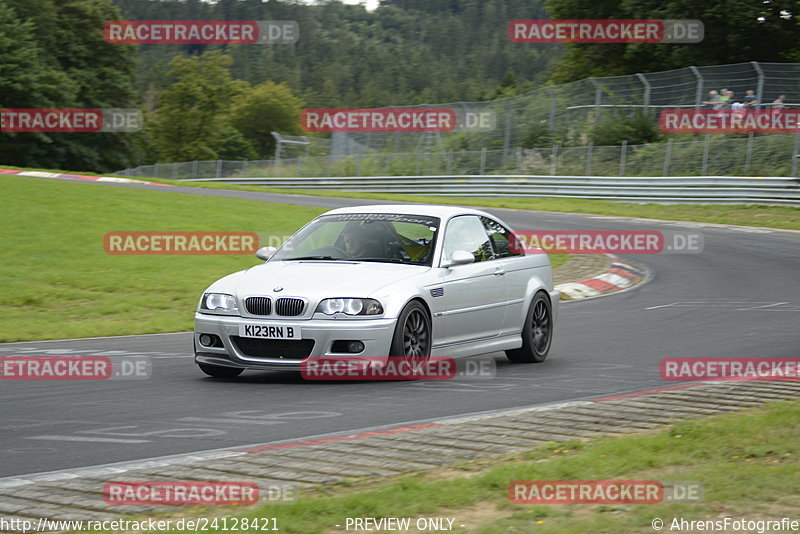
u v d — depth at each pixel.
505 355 26.92
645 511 10.78
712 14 130.62
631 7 135.62
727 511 10.80
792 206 87.88
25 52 167.38
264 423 16.95
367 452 14.20
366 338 20.70
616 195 101.88
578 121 118.94
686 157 102.75
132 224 60.69
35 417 17.73
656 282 47.81
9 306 37.22
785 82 100.00
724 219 83.62
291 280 21.73
